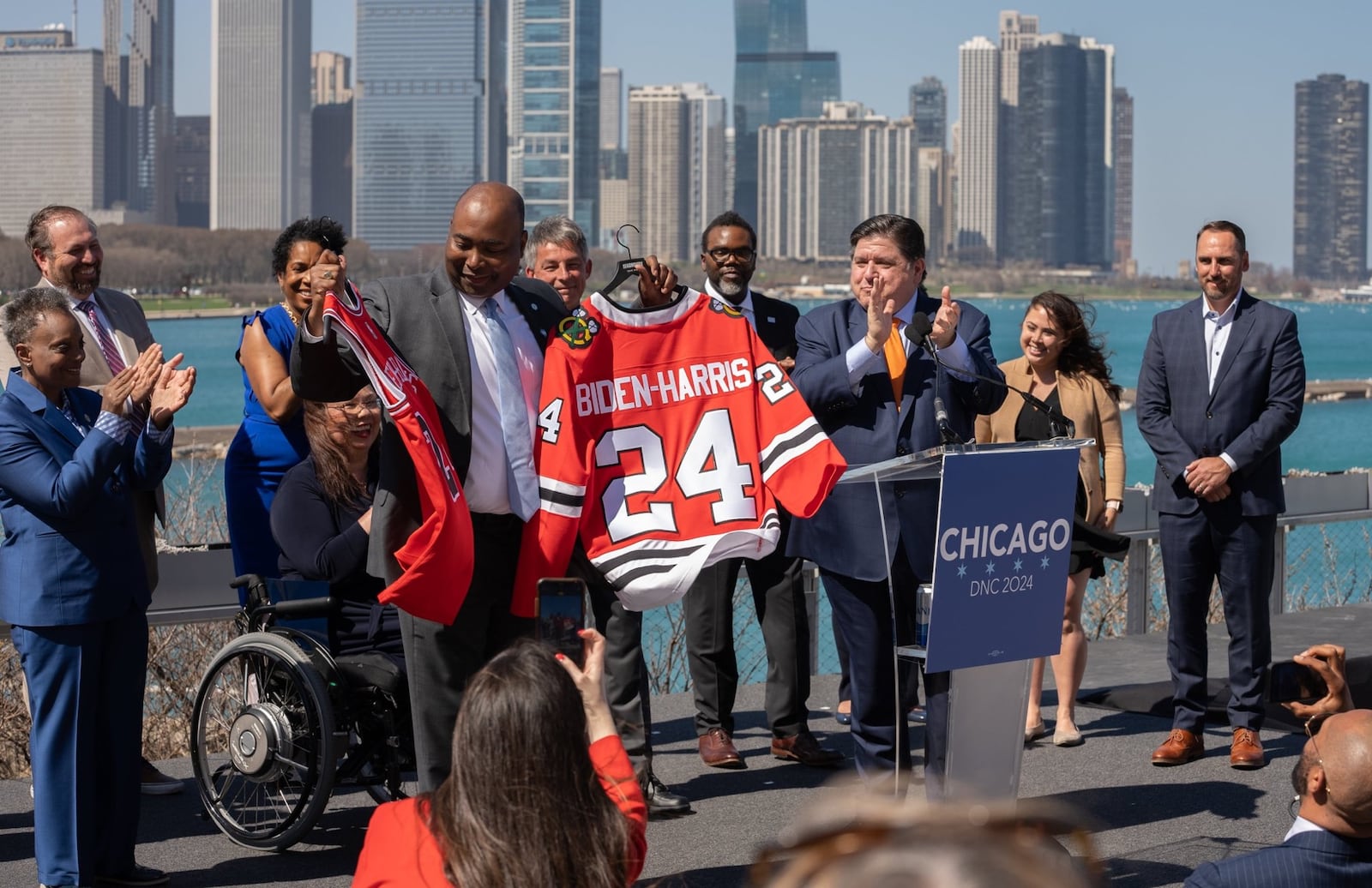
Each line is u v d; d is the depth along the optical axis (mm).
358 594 5309
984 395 4797
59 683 4500
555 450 4172
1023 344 6605
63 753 4500
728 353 4504
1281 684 3838
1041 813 1304
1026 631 4438
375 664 4969
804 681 6270
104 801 4660
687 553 4355
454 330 4031
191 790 5887
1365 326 191000
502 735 2193
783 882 871
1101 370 6656
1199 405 6141
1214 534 6117
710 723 6285
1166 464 6176
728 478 4449
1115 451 6684
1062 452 4434
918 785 5137
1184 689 6262
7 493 4469
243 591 5445
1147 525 9492
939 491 4566
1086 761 6305
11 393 4531
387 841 2359
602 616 5531
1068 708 6590
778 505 6051
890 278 4660
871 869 843
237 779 5625
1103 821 5379
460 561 3820
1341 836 3158
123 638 4652
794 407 4465
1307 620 9914
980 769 4430
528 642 2326
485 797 2182
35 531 4488
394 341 4000
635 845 2666
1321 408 50750
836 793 940
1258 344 6062
